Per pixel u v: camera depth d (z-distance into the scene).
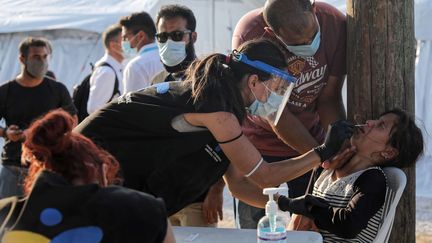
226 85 2.73
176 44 4.31
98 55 11.04
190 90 2.81
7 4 11.83
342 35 3.69
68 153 1.90
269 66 2.75
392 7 3.50
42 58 5.15
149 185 2.88
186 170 2.88
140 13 5.79
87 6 11.20
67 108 5.32
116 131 2.87
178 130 2.81
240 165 2.84
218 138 2.78
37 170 1.93
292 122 3.66
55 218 1.83
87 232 1.83
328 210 3.01
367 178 3.07
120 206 1.86
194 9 10.95
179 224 3.78
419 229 6.77
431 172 8.56
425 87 9.11
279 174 2.87
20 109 5.18
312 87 3.71
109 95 5.90
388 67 3.53
